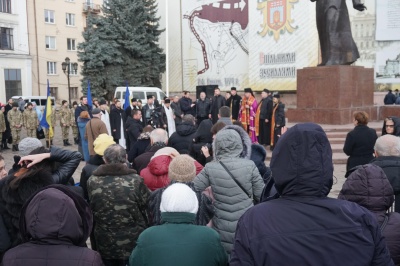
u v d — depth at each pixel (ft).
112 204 11.87
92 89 99.30
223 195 12.37
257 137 46.03
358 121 21.36
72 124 60.75
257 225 6.20
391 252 8.60
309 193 6.28
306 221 6.08
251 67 84.38
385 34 73.67
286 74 78.84
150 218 11.75
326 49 49.90
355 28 76.02
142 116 50.85
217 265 7.79
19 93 139.13
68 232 7.28
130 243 12.03
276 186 6.57
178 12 104.06
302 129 6.45
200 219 11.33
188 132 22.09
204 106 56.70
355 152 21.12
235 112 52.65
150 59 103.30
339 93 46.47
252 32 83.71
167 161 14.57
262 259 5.97
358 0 48.78
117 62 100.07
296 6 76.48
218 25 94.94
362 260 5.91
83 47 99.96
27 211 7.36
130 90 83.82
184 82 103.96
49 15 148.15
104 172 12.24
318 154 6.29
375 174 8.94
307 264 5.84
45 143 62.49
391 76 73.87
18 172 9.85
